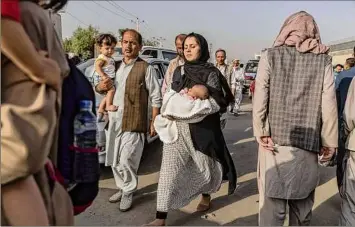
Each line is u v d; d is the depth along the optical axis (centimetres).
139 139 361
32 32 122
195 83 307
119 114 357
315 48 246
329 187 449
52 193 134
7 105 113
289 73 250
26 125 113
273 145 258
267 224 270
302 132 251
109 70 387
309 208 276
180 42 382
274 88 253
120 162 358
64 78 140
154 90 369
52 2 142
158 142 662
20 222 118
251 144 682
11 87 116
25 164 114
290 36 253
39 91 117
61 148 141
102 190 419
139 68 362
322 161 262
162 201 311
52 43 133
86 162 148
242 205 387
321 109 248
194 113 299
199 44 313
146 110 365
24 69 114
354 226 276
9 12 112
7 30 111
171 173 311
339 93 329
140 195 408
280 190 258
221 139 326
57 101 126
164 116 309
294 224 283
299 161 254
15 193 119
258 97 256
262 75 255
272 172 260
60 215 136
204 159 318
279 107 252
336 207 388
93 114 152
